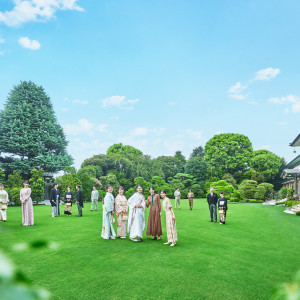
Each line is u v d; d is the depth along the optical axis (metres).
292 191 25.00
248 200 39.12
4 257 0.60
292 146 31.75
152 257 6.74
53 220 13.90
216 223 13.15
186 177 56.00
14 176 30.41
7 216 15.68
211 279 5.26
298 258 6.77
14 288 0.56
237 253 7.22
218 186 39.78
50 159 37.94
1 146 35.81
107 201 9.05
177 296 4.50
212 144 60.59
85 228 11.08
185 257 6.76
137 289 4.76
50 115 40.84
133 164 50.59
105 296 4.48
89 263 6.18
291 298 0.73
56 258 6.50
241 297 4.48
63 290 4.68
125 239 9.02
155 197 9.26
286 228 11.41
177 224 12.80
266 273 5.62
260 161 56.91
